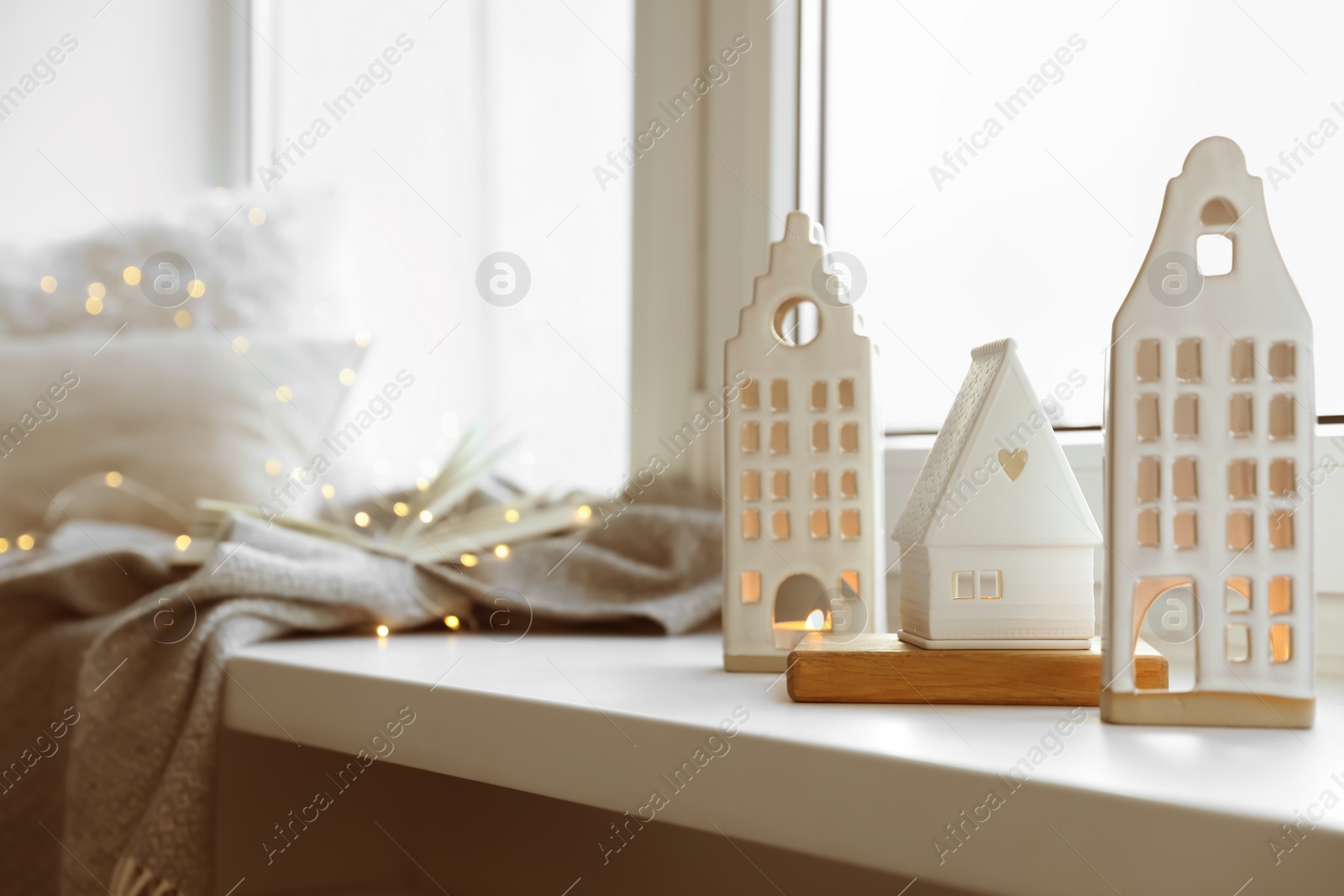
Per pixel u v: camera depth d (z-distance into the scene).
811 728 0.53
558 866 0.97
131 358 1.32
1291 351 0.52
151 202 1.89
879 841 0.47
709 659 0.79
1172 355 0.53
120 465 1.29
